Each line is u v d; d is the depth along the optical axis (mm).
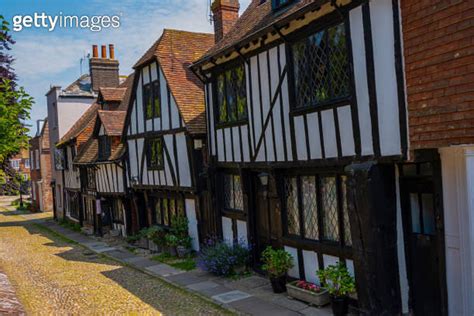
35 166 34906
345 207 6934
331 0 6129
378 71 5777
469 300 4863
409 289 6078
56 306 8234
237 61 9211
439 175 5273
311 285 7367
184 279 9641
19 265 12672
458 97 4789
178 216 12773
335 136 6598
